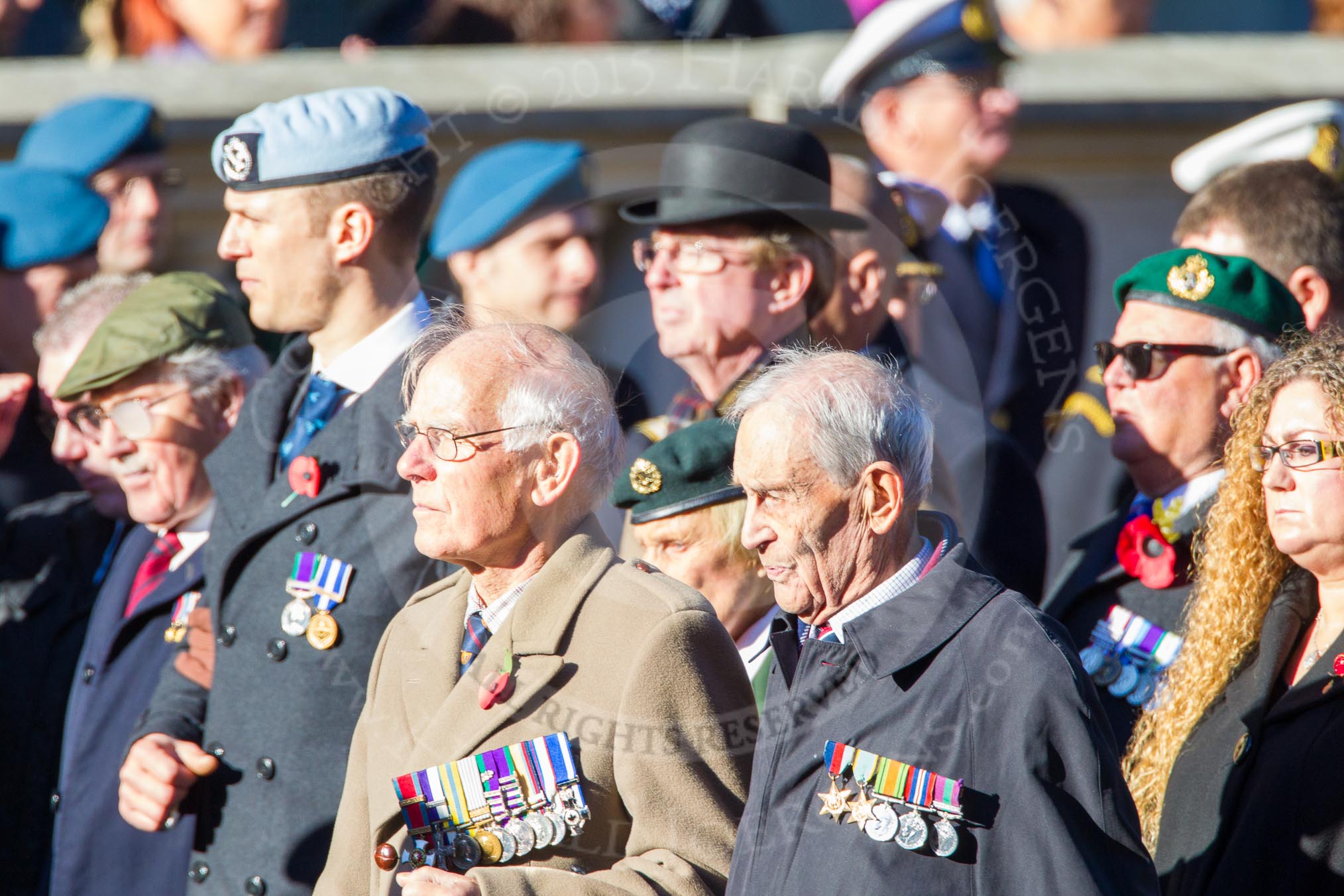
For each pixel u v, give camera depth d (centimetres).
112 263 1594
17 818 1271
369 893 916
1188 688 942
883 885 751
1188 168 1795
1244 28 2375
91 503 1381
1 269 1527
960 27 1348
